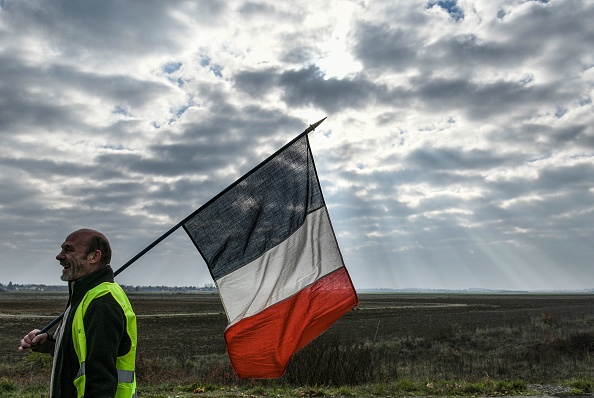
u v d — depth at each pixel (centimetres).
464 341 2947
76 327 323
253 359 568
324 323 579
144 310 8388
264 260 582
